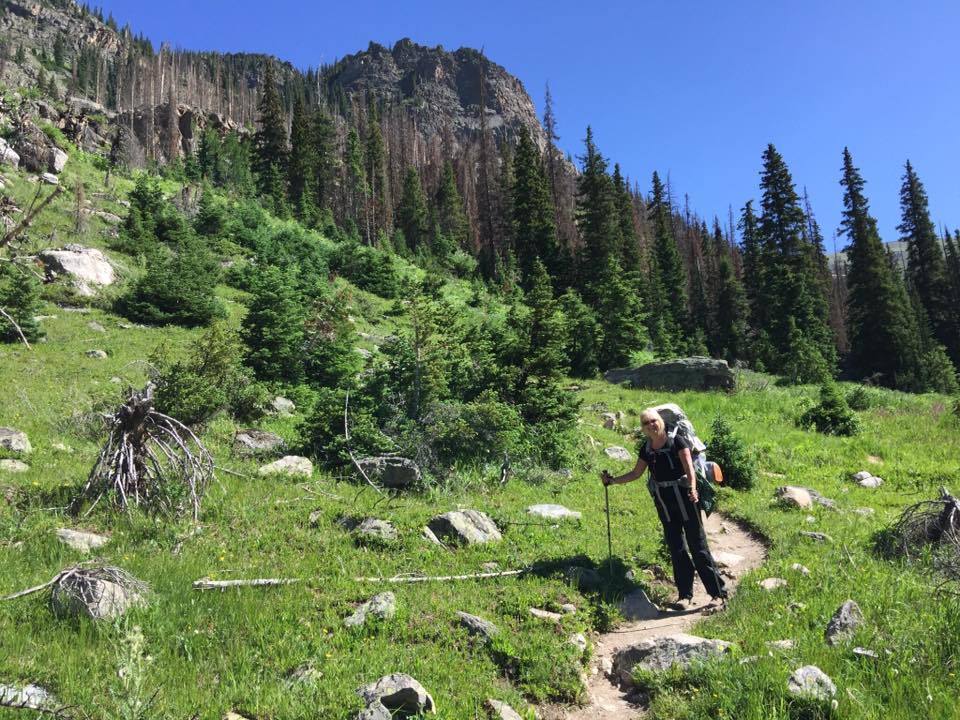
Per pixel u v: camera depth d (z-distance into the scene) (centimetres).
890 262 6650
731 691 388
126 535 657
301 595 544
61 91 9244
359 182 7681
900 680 380
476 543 725
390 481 976
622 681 462
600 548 746
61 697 369
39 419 1152
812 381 3334
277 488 880
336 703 382
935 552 654
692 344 4794
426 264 5256
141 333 2055
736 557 783
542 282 2792
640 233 8244
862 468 1502
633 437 1750
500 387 1477
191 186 4597
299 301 2259
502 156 8850
